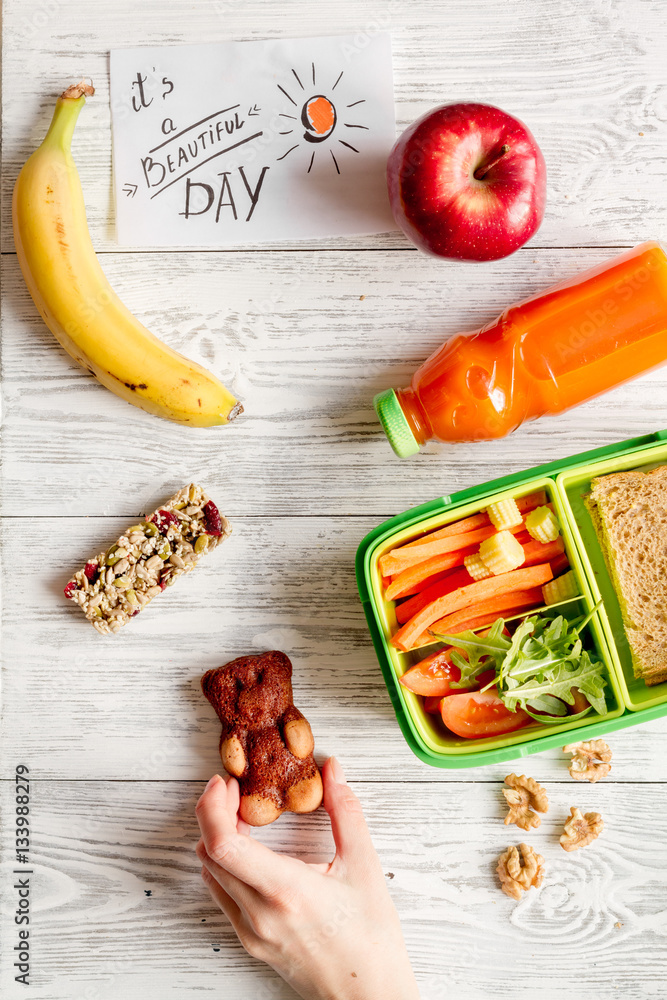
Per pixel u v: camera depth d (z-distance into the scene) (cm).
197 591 67
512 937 67
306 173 66
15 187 63
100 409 67
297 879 62
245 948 65
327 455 67
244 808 64
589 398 64
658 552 64
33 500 67
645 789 67
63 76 66
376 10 66
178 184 66
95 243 66
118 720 67
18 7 66
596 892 67
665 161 67
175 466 67
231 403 64
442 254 62
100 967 68
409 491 67
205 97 66
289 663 66
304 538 67
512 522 62
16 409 67
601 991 67
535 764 67
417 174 59
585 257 67
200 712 67
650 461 64
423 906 67
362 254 66
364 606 64
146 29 66
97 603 65
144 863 68
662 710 61
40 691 67
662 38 66
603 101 66
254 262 66
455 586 64
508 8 66
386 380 67
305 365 67
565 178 67
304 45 65
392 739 67
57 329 63
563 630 62
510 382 63
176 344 67
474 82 66
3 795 68
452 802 67
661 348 62
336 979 63
